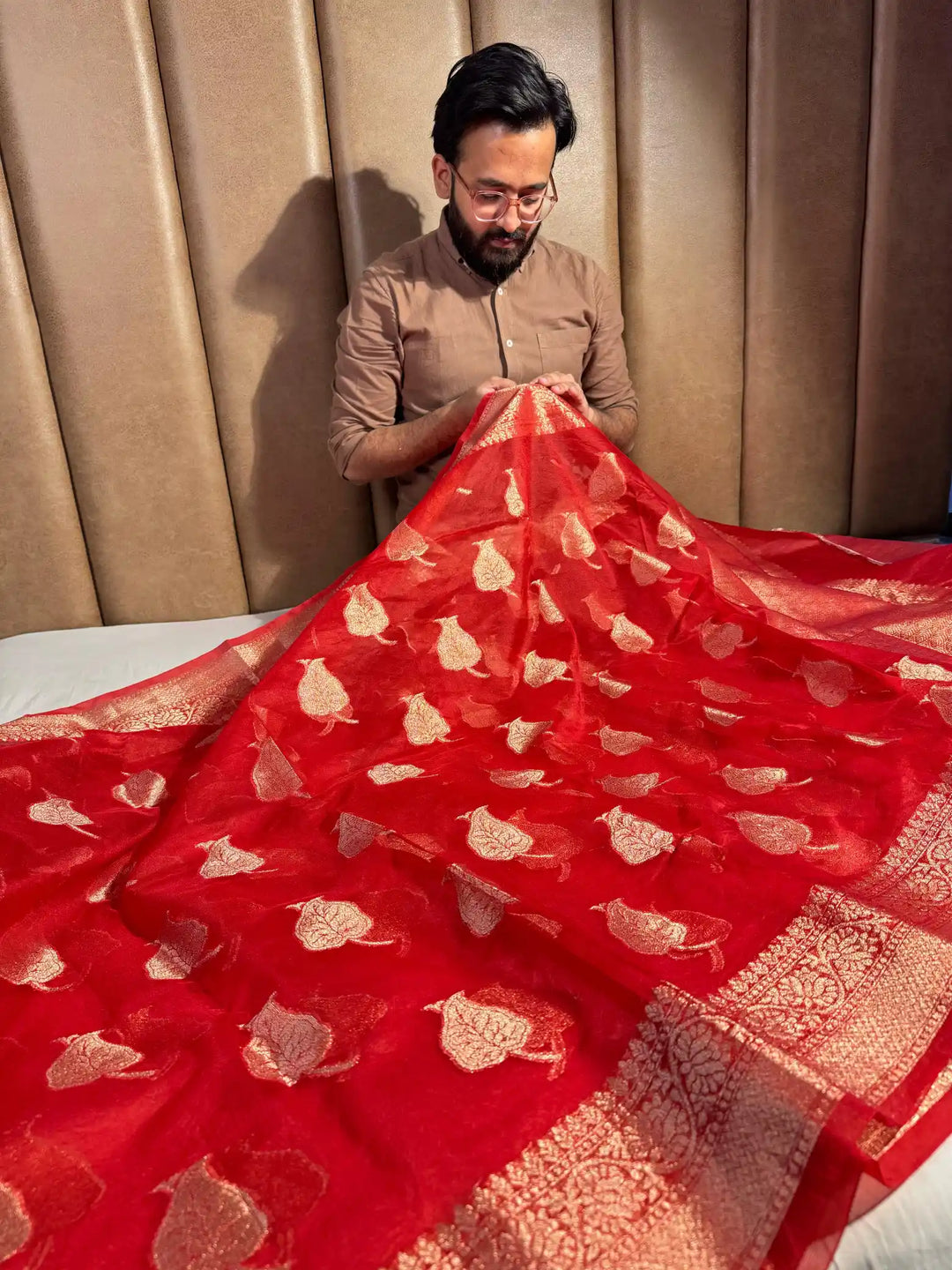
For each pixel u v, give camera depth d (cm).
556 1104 66
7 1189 61
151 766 118
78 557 175
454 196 145
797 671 119
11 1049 76
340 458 156
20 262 159
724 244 182
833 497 201
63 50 150
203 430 172
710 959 77
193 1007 79
